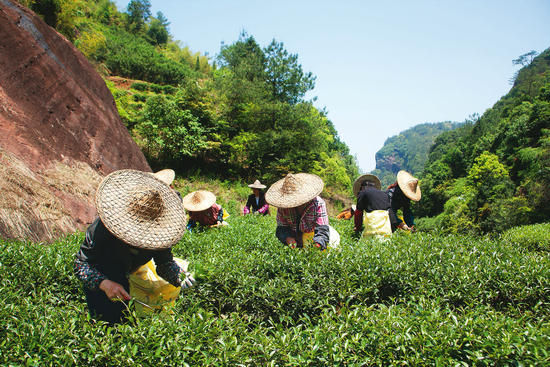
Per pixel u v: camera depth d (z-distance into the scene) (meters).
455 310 3.82
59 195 6.95
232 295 3.91
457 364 2.23
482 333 2.45
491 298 3.97
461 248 4.86
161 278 3.40
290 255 4.48
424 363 2.33
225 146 25.28
